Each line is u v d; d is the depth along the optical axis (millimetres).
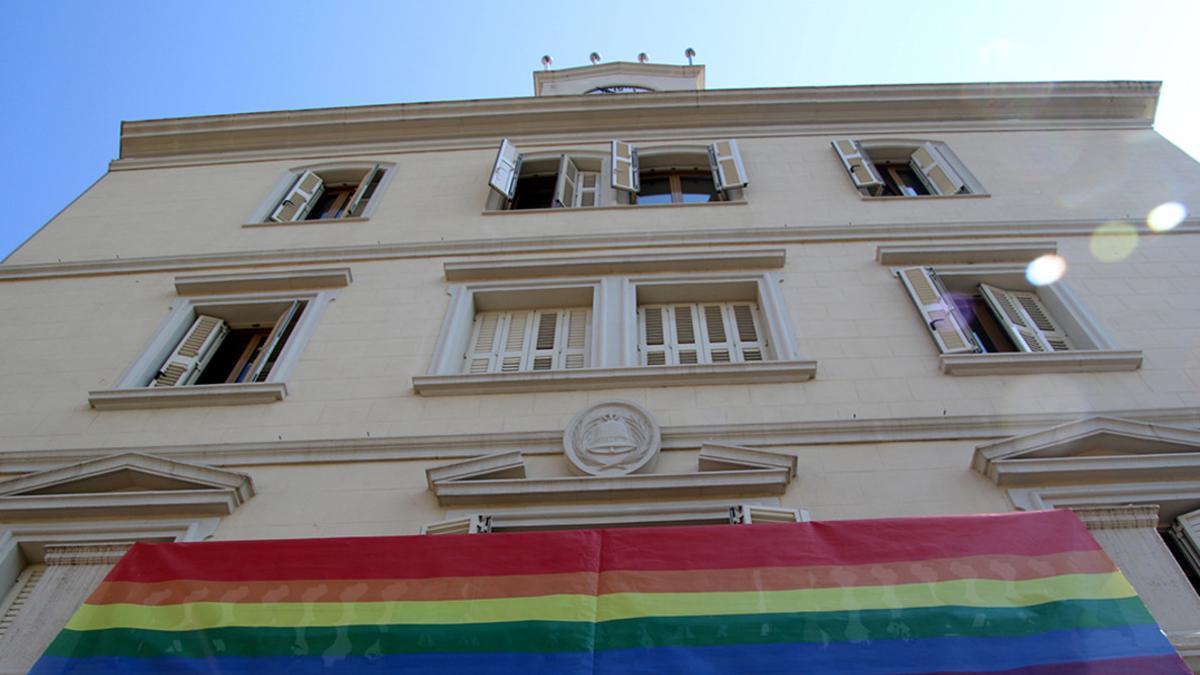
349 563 5891
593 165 14398
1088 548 5766
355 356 9797
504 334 10570
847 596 5469
